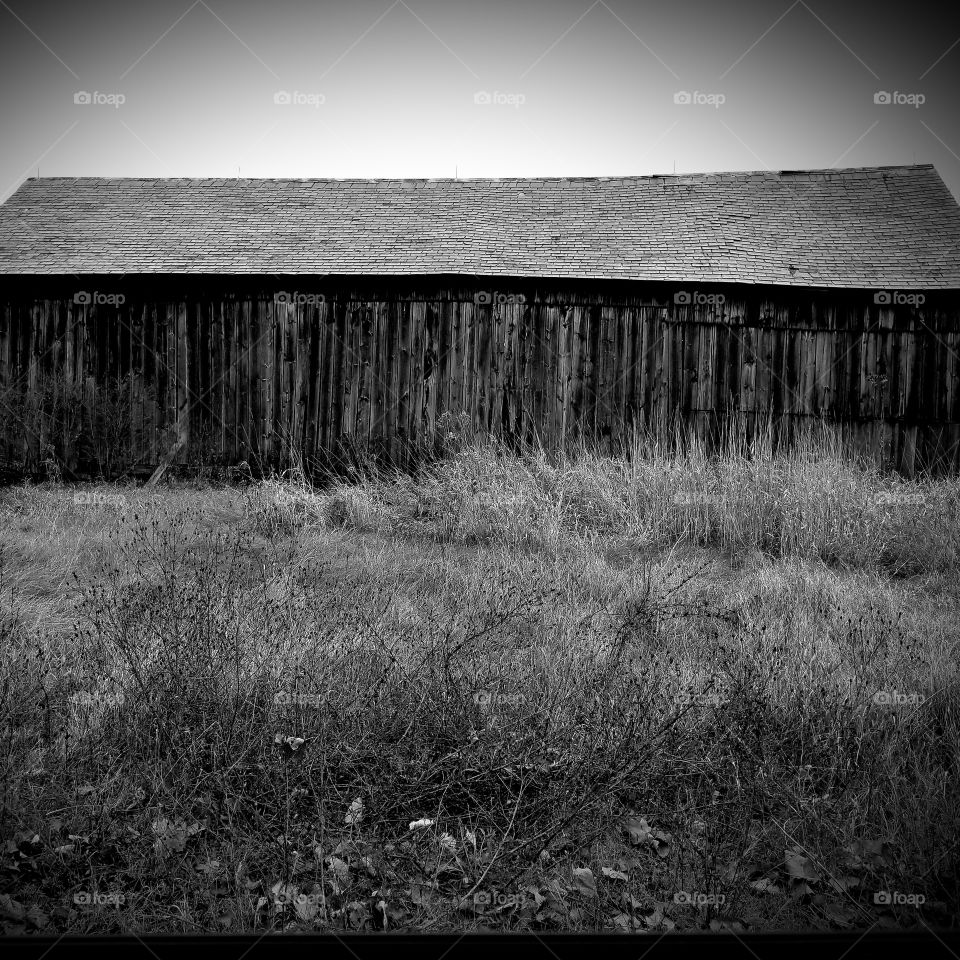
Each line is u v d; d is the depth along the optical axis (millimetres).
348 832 3863
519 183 17422
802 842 3830
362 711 4555
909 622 6594
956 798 4023
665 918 3348
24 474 14586
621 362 14195
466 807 4129
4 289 14633
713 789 4188
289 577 6883
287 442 14562
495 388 14281
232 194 17172
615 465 11883
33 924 3219
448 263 14227
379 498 11539
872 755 4406
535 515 9984
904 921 3334
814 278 13969
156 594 5684
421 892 3486
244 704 4461
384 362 14406
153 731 4453
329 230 15570
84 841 3646
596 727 4426
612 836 3918
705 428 14188
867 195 16688
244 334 14555
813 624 6324
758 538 9641
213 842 3787
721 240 14977
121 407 14641
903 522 9695
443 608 6613
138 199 16922
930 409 14047
